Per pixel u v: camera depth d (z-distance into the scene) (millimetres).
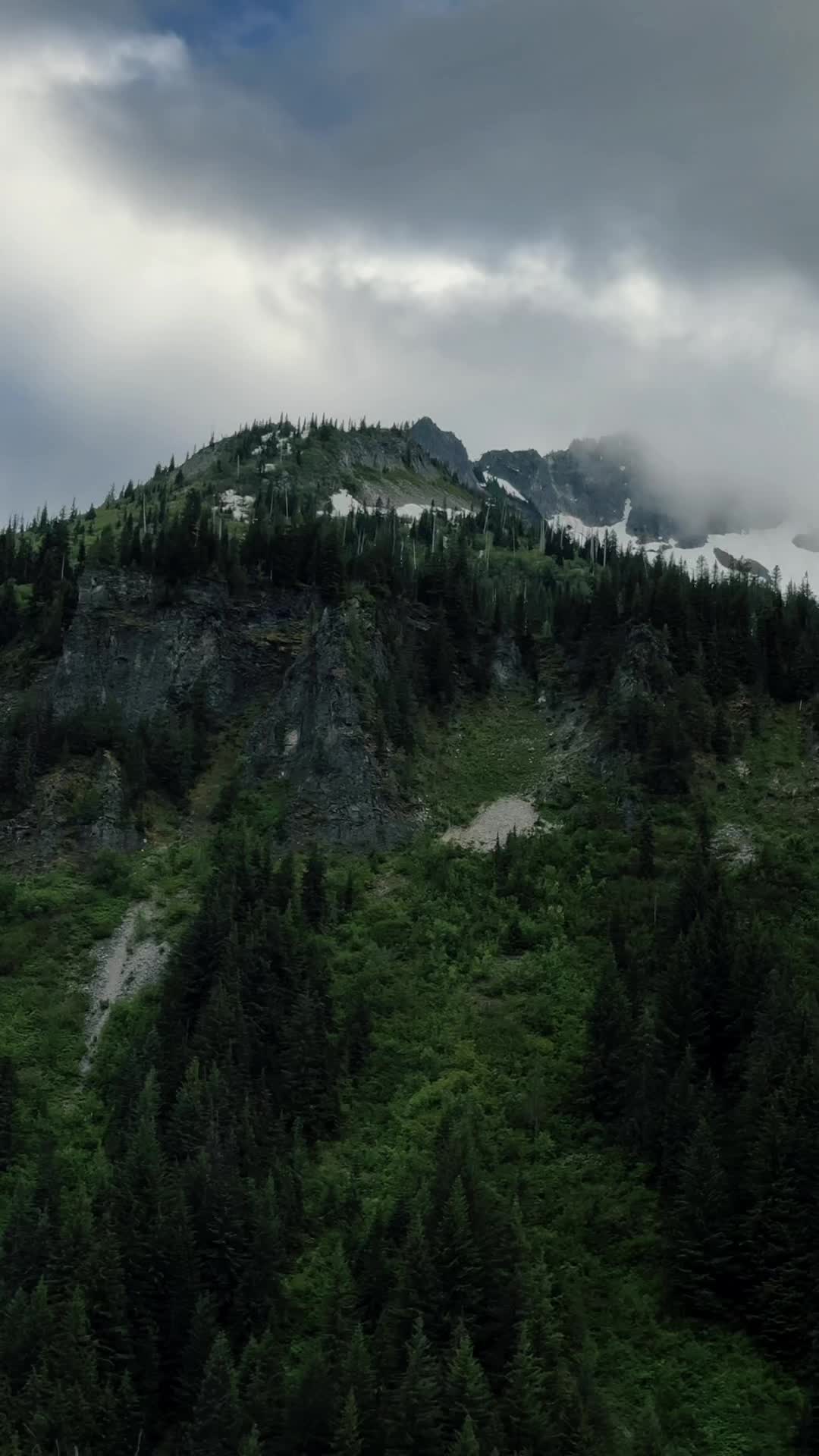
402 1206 103688
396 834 161375
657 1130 113188
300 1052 122375
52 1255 102750
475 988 136000
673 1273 101875
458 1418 86312
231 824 165000
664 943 131375
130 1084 123438
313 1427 88750
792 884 142750
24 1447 89375
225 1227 103938
